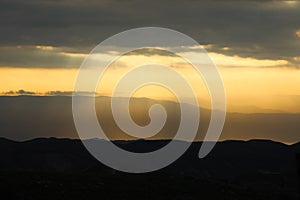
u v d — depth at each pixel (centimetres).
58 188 6781
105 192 6844
